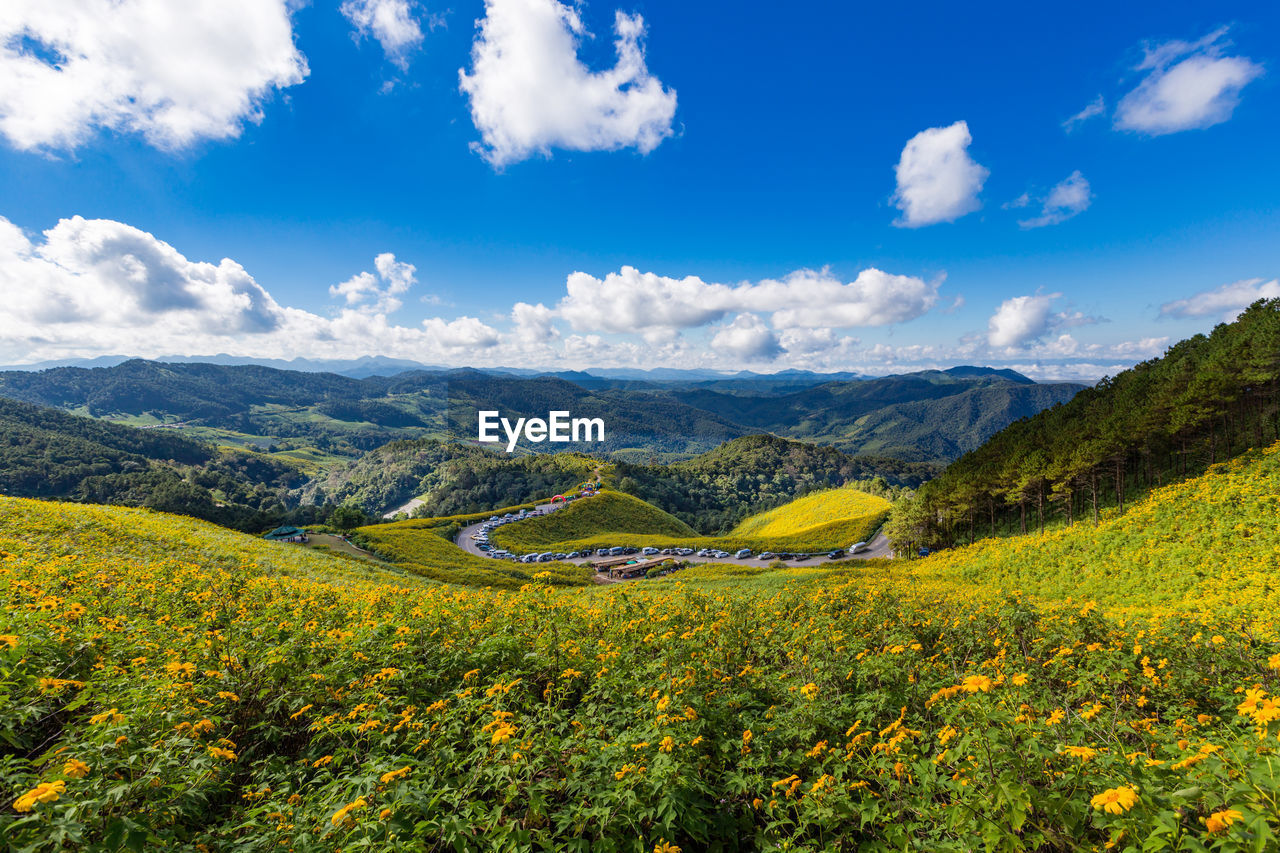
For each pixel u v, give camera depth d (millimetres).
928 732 5789
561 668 8430
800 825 4566
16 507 28156
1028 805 3742
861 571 50781
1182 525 30609
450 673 8383
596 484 152750
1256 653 8539
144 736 4934
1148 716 6730
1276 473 30922
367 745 6184
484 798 5062
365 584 33250
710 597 15695
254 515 107312
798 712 6383
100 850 3514
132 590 12844
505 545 99250
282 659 7438
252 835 4426
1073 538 37438
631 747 4938
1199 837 3277
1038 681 7832
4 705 5242
